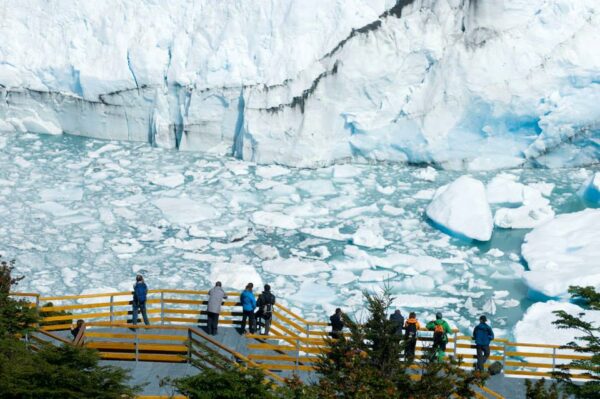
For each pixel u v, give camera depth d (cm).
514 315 3025
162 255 3409
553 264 3281
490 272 3381
